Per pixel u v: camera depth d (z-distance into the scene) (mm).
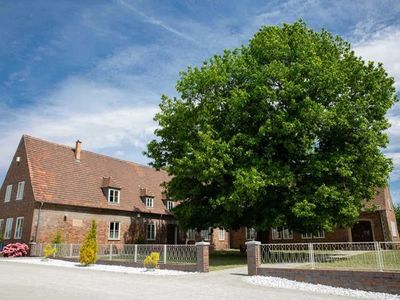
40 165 30656
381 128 21078
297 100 20484
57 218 29062
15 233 28812
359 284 11945
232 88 23266
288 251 14922
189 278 14750
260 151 21797
